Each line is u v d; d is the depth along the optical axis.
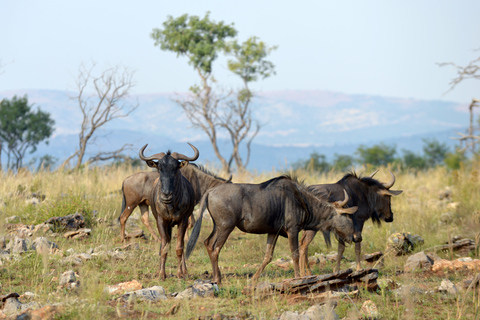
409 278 32.75
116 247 41.34
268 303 26.98
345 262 40.28
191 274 35.44
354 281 29.77
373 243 45.22
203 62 129.50
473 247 42.31
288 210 32.91
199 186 40.97
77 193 60.06
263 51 130.75
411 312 24.36
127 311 24.94
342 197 36.50
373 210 38.97
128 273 33.88
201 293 28.45
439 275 34.72
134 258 37.06
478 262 36.62
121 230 44.81
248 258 41.47
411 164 186.62
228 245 46.31
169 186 32.47
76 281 29.88
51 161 161.00
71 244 41.50
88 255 35.94
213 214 32.09
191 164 41.12
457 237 45.38
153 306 26.02
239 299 27.69
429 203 64.62
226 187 32.22
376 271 30.00
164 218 34.47
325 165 184.00
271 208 32.34
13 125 168.62
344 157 198.62
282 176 33.47
